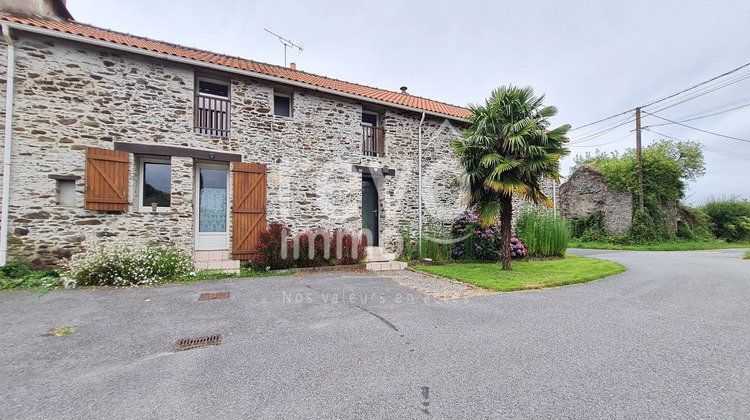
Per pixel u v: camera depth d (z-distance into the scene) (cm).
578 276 663
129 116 646
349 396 217
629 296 516
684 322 384
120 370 255
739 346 312
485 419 190
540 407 205
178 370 255
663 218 1708
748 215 2206
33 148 581
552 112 702
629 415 197
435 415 195
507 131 702
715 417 195
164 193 715
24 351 288
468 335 337
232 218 720
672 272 766
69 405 205
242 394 219
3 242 554
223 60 791
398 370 257
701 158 2034
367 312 420
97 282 544
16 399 212
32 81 585
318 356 283
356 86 1013
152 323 366
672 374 253
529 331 350
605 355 289
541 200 738
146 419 191
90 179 606
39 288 512
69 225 598
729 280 659
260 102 764
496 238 937
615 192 1741
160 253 607
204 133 720
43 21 652
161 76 674
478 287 576
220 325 362
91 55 624
